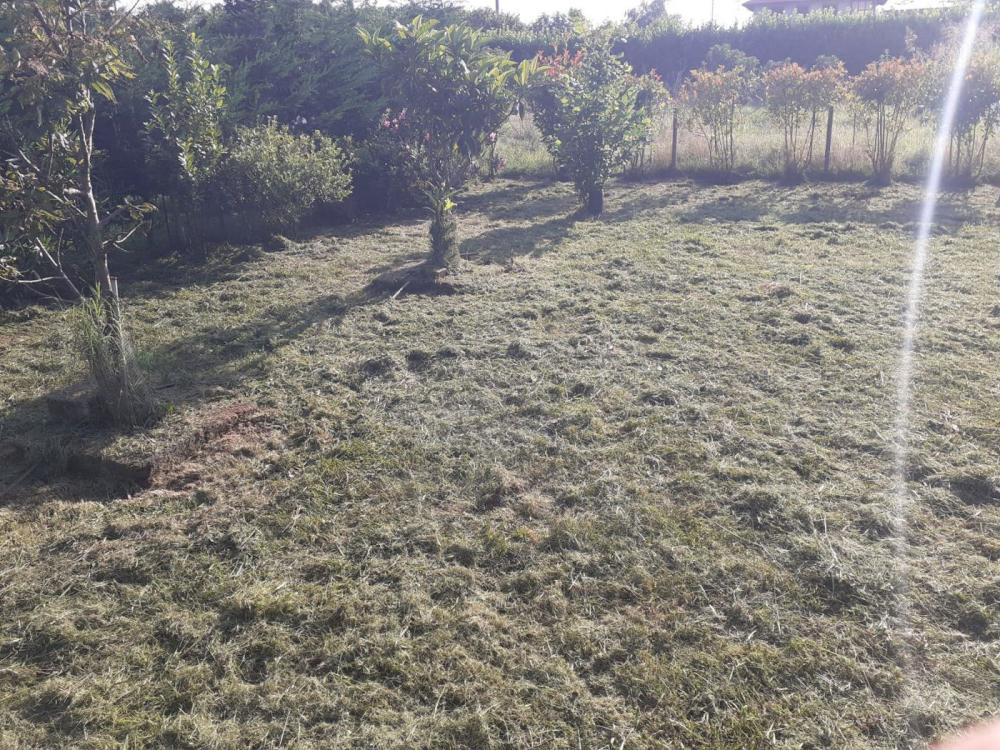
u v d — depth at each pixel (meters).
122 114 9.41
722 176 13.22
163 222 9.39
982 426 4.21
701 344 5.66
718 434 4.27
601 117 10.51
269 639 2.81
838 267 7.56
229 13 12.27
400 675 2.65
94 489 3.95
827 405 4.59
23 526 3.58
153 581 3.15
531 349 5.60
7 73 4.07
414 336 6.01
